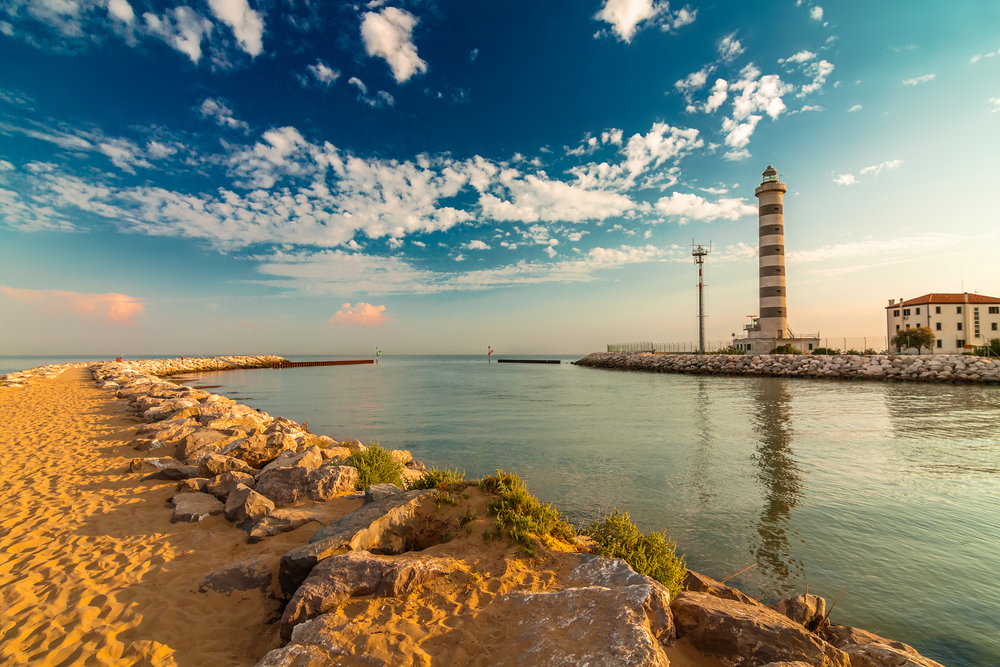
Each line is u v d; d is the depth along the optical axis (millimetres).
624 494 13148
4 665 4281
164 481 10398
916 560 9258
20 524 7852
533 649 3994
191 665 4395
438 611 4711
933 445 19188
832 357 56938
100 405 23391
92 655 4465
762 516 11523
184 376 70500
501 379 62969
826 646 4770
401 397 39219
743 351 77875
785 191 75000
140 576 6012
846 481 14328
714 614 4848
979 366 46656
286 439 12711
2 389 31016
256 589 5699
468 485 7551
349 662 3955
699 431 22438
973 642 6785
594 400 35906
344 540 5797
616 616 4289
